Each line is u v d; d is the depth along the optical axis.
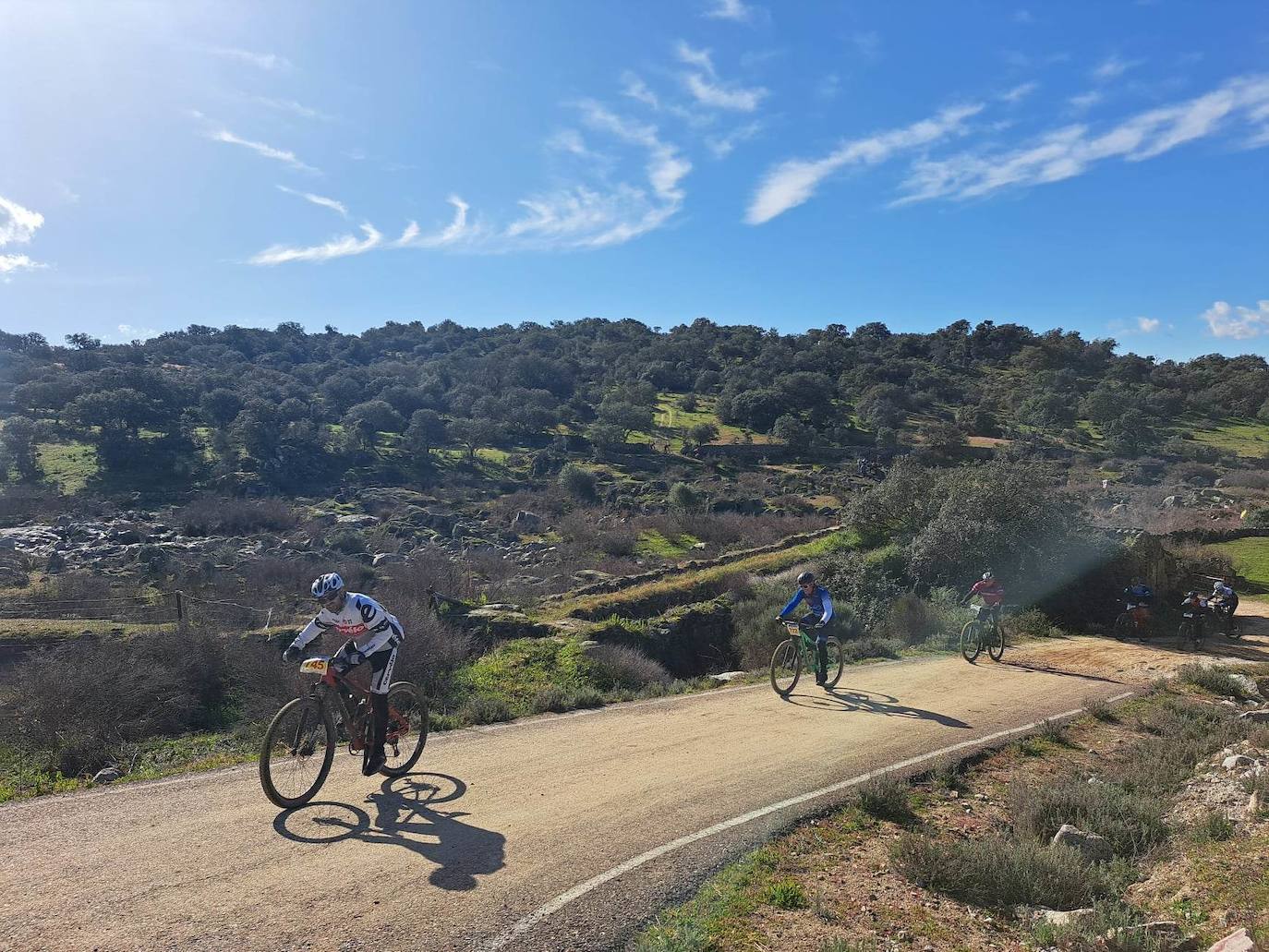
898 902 4.80
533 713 9.56
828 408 109.38
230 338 157.50
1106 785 7.02
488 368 133.75
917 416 108.06
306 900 4.25
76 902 4.14
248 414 81.81
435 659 12.08
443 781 6.42
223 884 4.41
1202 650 16.00
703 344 158.62
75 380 88.25
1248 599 22.38
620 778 6.67
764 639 16.52
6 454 67.12
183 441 78.75
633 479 79.31
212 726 10.65
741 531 49.81
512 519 61.97
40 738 8.55
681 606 18.94
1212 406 106.62
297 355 155.88
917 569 20.73
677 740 8.05
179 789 6.03
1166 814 6.58
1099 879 5.25
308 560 41.97
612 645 14.76
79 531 50.19
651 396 117.50
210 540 49.25
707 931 4.21
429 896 4.37
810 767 7.18
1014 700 10.65
